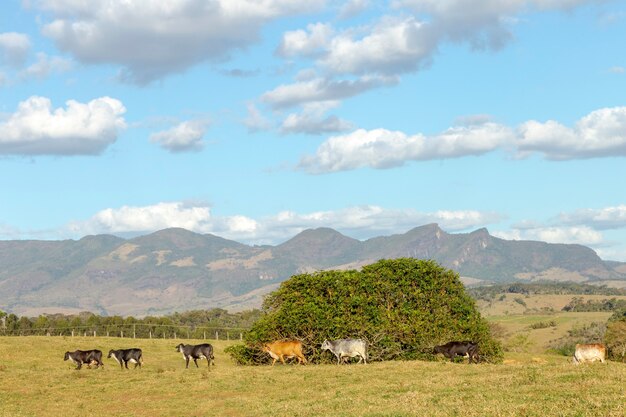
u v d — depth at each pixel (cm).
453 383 2684
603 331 13000
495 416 1961
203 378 3372
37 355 5216
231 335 9450
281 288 4422
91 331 9444
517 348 11356
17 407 2873
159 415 2614
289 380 3152
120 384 3366
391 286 4231
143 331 9544
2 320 9850
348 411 2247
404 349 4197
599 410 1919
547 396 2200
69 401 2989
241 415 2475
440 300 4259
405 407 2228
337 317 4178
